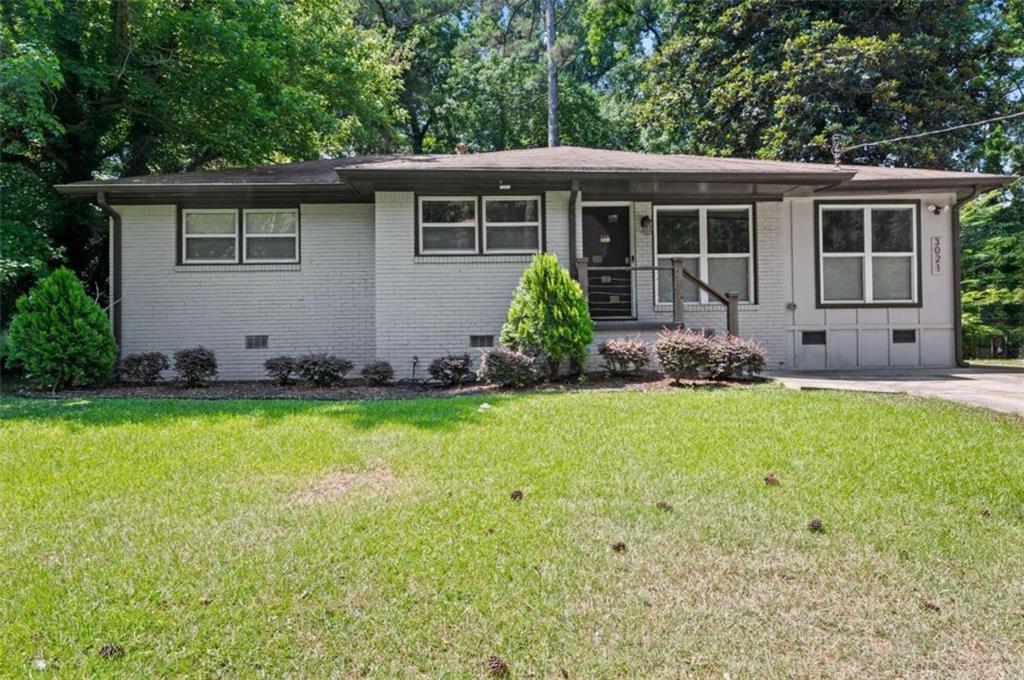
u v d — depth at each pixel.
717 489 3.81
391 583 2.70
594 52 27.50
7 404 6.88
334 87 16.06
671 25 22.66
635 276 10.49
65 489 3.93
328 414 6.08
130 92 12.55
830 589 2.66
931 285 10.83
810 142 17.02
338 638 2.31
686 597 2.59
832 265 10.81
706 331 9.23
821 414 5.75
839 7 18.23
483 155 11.41
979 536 3.15
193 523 3.36
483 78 26.28
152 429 5.46
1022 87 17.89
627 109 26.72
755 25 18.86
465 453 4.62
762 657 2.21
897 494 3.72
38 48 9.98
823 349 10.77
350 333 10.48
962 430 5.18
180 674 2.11
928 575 2.77
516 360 8.09
